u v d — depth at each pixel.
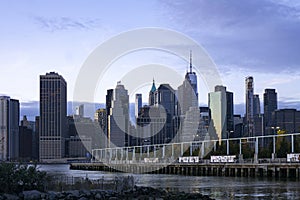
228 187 68.69
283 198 53.38
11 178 43.03
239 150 128.00
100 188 48.00
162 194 47.22
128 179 52.25
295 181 80.56
